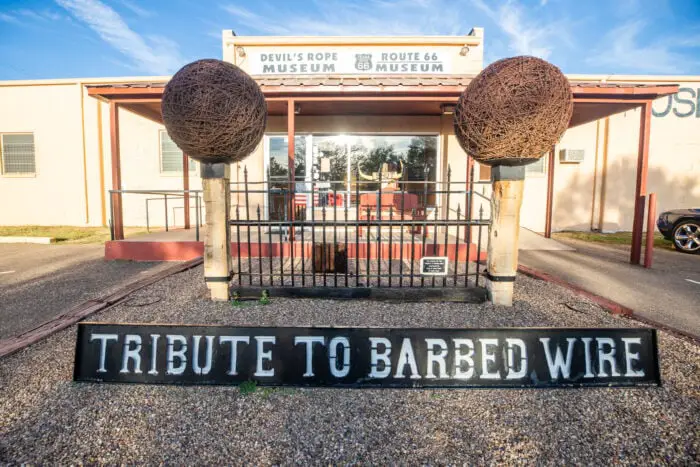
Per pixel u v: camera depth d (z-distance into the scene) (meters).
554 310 3.62
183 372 2.43
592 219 11.34
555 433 2.00
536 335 2.47
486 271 3.84
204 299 3.84
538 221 11.36
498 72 3.08
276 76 7.64
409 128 8.69
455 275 3.78
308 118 8.64
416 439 1.95
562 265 6.45
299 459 1.81
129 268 5.77
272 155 8.72
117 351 2.46
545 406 2.23
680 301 4.40
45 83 11.41
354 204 8.77
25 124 11.55
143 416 2.11
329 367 2.43
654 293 4.73
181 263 5.65
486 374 2.42
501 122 3.04
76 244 8.66
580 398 2.31
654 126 11.18
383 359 2.44
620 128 11.13
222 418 2.10
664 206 11.33
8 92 11.53
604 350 2.46
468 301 3.78
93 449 1.86
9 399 2.23
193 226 10.59
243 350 2.45
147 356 2.45
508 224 3.60
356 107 7.67
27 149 11.69
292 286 3.78
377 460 1.81
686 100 11.09
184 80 3.15
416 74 8.19
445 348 2.45
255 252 6.08
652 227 6.25
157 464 1.77
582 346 2.46
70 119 11.46
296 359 2.43
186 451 1.85
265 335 2.45
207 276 3.76
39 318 3.69
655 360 2.45
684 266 6.48
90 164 11.52
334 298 3.78
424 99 6.26
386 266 5.34
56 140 11.55
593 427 2.05
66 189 11.62
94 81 11.37
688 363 2.69
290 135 6.32
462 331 2.46
